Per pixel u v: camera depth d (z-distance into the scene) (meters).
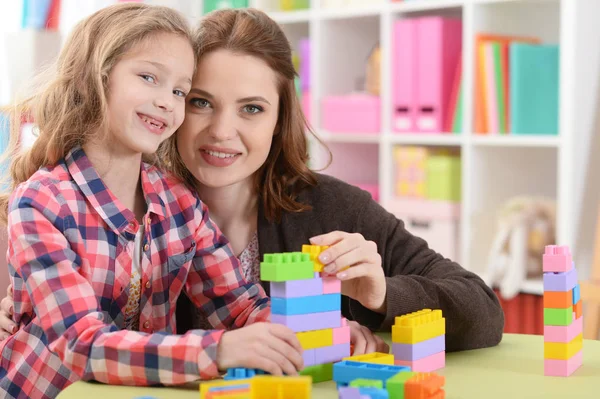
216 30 1.43
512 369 1.18
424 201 2.91
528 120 2.68
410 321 1.14
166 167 1.49
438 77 2.83
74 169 1.29
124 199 1.36
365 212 1.58
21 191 1.24
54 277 1.15
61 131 1.30
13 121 1.49
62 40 3.14
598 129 2.65
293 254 1.11
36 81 1.46
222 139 1.42
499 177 2.86
